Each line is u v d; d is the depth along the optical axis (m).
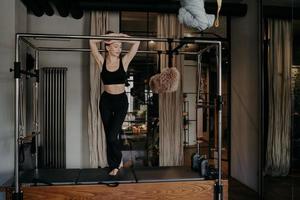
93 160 4.43
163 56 4.58
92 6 4.11
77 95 4.62
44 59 4.55
